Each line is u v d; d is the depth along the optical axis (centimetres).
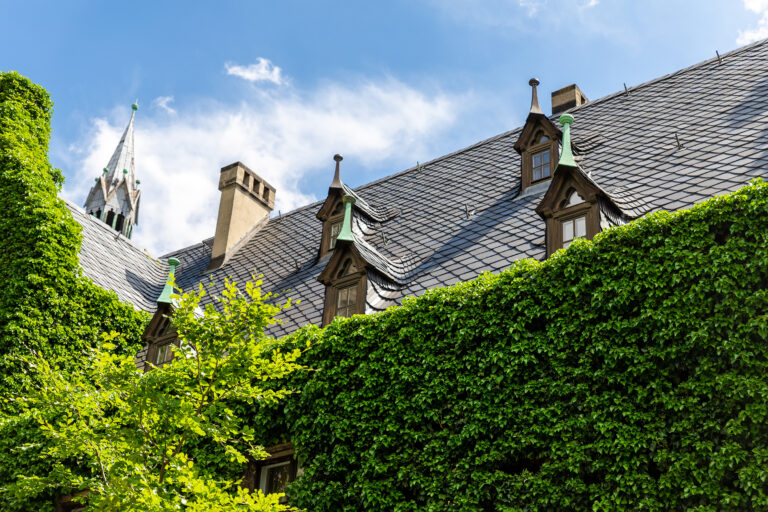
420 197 2456
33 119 2692
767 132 1811
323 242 2406
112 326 2347
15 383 2081
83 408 1484
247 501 1348
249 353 1445
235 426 1466
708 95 2148
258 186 3148
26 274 2198
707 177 1752
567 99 2745
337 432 1611
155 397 1380
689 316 1341
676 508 1252
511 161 2388
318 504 1580
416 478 1484
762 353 1270
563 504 1334
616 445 1323
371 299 1855
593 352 1402
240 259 2828
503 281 1558
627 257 1441
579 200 1705
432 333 1598
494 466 1426
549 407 1408
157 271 2975
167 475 1439
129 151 4625
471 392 1497
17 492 1434
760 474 1189
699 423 1276
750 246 1341
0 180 2391
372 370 1638
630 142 2098
